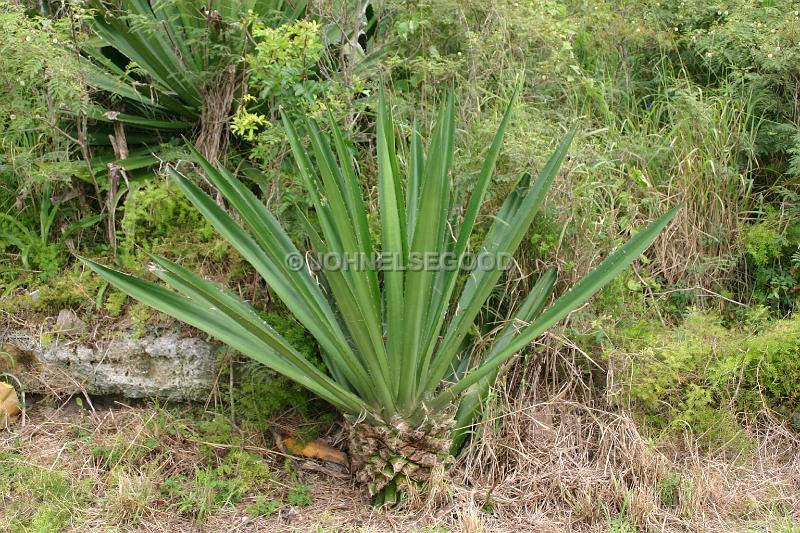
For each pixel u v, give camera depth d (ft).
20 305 13.52
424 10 15.88
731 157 15.49
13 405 13.10
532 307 12.85
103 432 12.90
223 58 14.34
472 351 13.03
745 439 12.63
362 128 15.25
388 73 15.11
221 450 12.51
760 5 17.21
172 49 14.73
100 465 12.26
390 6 15.97
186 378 12.99
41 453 12.42
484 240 12.99
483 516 11.35
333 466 12.58
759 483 12.14
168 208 13.96
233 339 11.11
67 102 13.51
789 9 16.63
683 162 15.08
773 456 12.69
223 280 13.75
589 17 17.02
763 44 15.43
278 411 13.12
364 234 10.77
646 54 17.63
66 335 13.30
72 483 11.78
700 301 14.69
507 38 15.65
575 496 11.84
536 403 12.88
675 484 11.77
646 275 14.58
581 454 12.41
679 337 13.46
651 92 17.34
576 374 13.07
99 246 14.39
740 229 15.14
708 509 11.60
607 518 11.30
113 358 13.12
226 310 10.41
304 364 10.90
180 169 14.55
